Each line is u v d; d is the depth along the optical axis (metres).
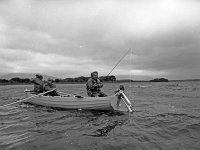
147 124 4.14
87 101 5.65
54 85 7.35
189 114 5.22
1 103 8.09
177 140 3.08
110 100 5.29
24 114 5.55
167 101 8.40
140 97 10.56
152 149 2.74
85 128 3.91
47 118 4.92
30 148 2.85
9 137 3.38
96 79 6.14
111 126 4.02
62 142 3.08
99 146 2.89
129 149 2.76
